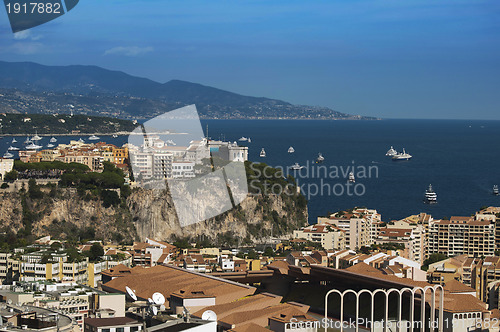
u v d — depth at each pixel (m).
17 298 186.75
